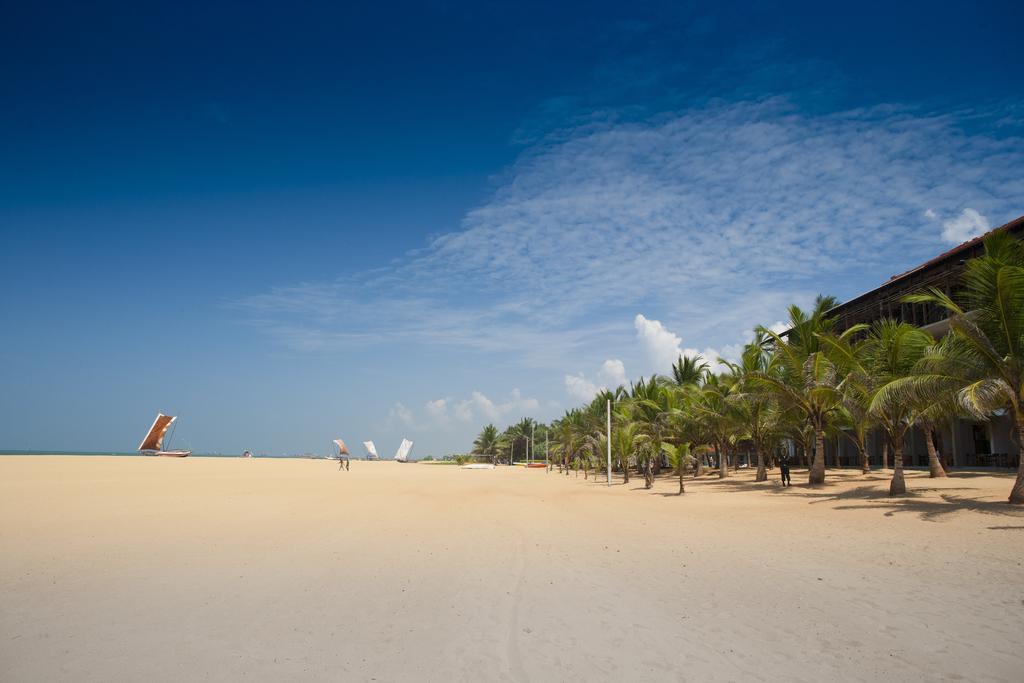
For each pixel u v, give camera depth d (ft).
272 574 38.34
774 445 135.33
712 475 156.15
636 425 149.89
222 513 72.84
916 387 58.65
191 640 25.30
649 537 52.80
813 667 20.72
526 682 20.24
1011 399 56.03
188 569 39.78
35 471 149.79
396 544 50.52
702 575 36.01
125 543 49.85
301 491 114.11
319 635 25.82
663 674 20.58
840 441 168.86
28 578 36.96
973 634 23.29
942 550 39.50
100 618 28.55
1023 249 57.72
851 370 91.20
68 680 20.97
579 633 25.45
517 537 54.08
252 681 20.76
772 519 62.08
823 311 109.19
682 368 190.70
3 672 21.70
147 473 161.89
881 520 54.80
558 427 303.27
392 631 26.30
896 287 128.57
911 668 20.26
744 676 20.16
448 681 20.57
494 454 506.48
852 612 26.94
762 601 29.55
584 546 48.49
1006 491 66.80
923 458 139.74
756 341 119.55
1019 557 35.86
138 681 20.81
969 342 57.52
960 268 105.91
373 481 160.97
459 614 28.86
